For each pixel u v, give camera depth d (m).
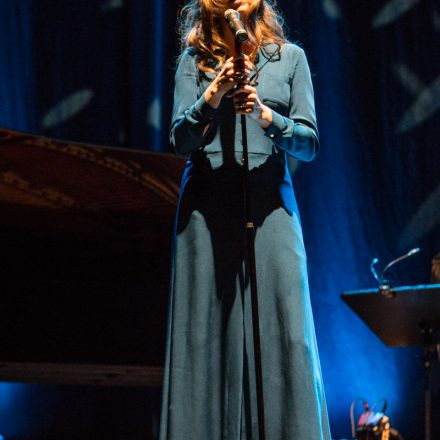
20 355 7.80
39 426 10.29
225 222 4.61
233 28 4.35
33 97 10.25
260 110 4.44
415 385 11.19
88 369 8.30
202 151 4.76
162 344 8.27
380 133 11.81
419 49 12.01
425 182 11.77
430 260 11.61
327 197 11.57
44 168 8.02
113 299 8.23
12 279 7.93
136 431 10.35
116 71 10.58
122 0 10.66
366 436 8.08
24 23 10.28
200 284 4.58
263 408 4.29
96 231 8.34
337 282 11.45
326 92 11.70
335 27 11.83
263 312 4.53
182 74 4.94
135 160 8.14
